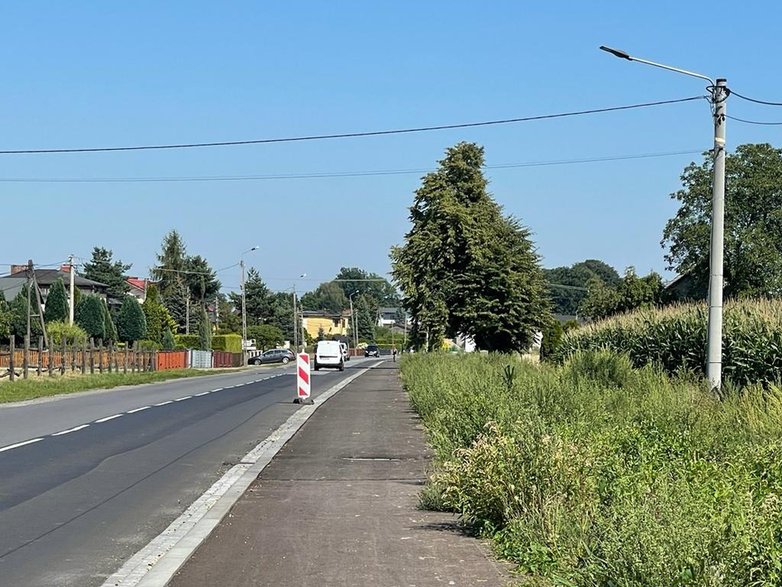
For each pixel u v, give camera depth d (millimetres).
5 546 9250
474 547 8750
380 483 13117
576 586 6527
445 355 40312
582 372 20297
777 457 9242
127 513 11008
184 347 89500
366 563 8156
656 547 5898
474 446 10078
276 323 135500
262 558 8430
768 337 19953
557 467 8836
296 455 16266
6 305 66125
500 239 45156
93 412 26016
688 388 16594
